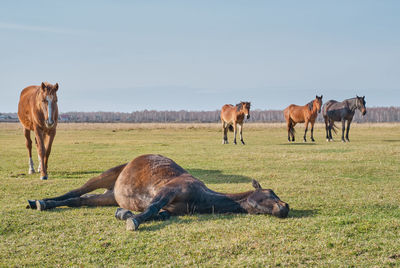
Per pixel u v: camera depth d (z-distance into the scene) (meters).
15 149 21.66
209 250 4.26
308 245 4.39
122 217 5.59
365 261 3.94
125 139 31.05
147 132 44.16
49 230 5.24
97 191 8.60
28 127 12.06
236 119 25.19
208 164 14.09
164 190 5.46
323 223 5.29
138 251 4.34
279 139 31.56
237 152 18.50
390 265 3.85
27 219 5.73
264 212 5.61
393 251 4.20
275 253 4.15
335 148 20.61
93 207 6.64
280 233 4.82
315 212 6.15
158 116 167.62
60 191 8.64
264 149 20.34
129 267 3.87
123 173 6.20
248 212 5.75
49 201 6.38
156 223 5.42
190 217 5.66
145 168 6.05
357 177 10.90
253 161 14.88
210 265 3.87
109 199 6.61
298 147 21.64
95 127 60.44
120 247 4.46
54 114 10.70
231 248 4.30
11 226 5.39
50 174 11.99
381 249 4.29
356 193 7.91
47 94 10.63
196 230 4.96
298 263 3.88
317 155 16.61
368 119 133.50
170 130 49.56
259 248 4.31
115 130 49.00
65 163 14.79
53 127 11.03
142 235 4.88
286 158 15.77
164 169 6.02
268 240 4.56
